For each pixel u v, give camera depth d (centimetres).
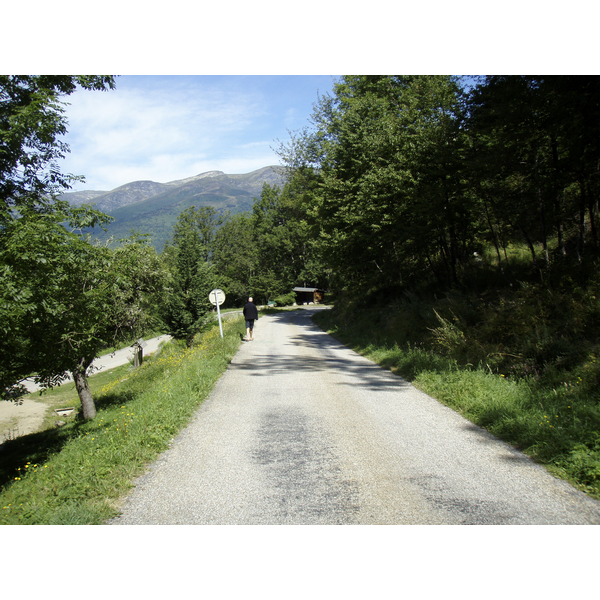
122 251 1263
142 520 380
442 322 1189
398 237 1773
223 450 549
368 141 1988
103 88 994
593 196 1237
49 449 853
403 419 668
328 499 408
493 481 437
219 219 8506
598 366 684
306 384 960
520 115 1132
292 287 7750
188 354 1552
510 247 1719
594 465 431
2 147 797
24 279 600
